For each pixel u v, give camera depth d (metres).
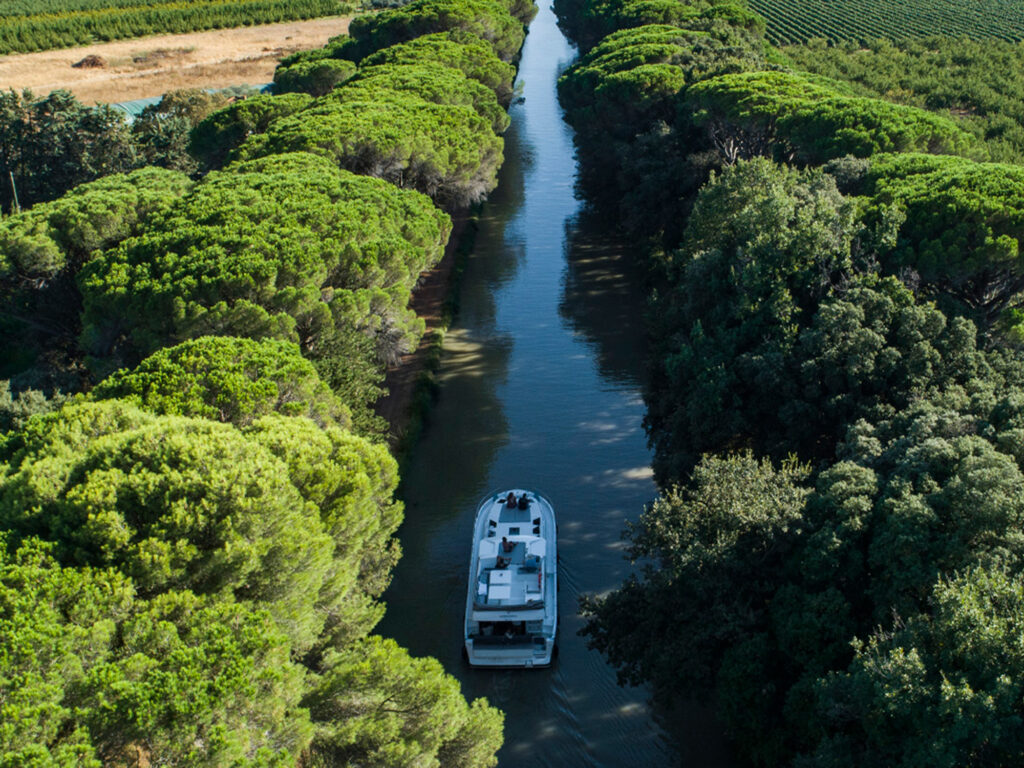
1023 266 31.45
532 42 140.25
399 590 31.88
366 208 40.38
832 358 30.22
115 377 27.42
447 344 50.53
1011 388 27.16
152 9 143.25
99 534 17.55
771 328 32.84
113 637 16.36
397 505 24.53
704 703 23.91
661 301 44.12
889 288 31.25
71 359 45.53
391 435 39.31
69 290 45.19
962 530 20.98
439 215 45.47
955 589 18.23
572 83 77.44
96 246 44.28
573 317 53.62
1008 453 23.34
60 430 22.19
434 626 30.22
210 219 39.28
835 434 30.55
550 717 26.83
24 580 16.23
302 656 20.05
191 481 18.61
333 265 36.12
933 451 23.22
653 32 83.06
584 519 35.16
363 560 25.09
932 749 16.41
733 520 23.89
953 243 32.16
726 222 39.28
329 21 150.50
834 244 33.28
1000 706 16.44
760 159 40.00
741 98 54.50
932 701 17.11
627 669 24.83
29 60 116.50
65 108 65.62
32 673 14.22
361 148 50.91
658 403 39.53
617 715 26.86
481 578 28.66
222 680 14.88
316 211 38.88
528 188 76.94
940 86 80.94
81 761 13.43
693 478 26.95
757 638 22.02
